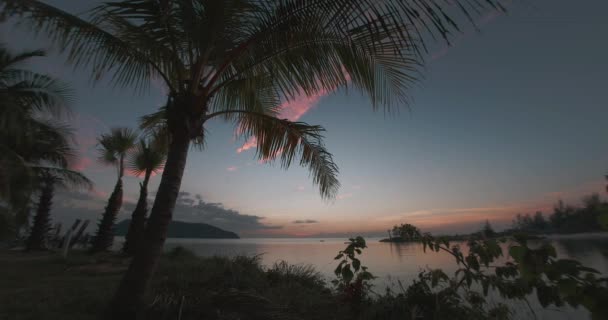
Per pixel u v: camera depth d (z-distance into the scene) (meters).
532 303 3.35
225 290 3.95
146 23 3.92
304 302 3.91
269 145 5.42
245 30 4.09
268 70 4.39
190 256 9.45
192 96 4.03
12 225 9.77
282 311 3.51
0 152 8.48
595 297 1.15
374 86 3.76
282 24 3.53
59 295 4.27
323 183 5.77
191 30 3.99
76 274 6.86
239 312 3.34
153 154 12.50
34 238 13.86
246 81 4.85
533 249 1.40
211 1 3.74
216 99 5.37
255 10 3.62
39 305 3.64
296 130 5.25
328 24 3.20
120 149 13.58
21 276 6.46
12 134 8.79
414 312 2.85
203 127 4.29
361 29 3.07
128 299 3.33
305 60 3.96
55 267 7.84
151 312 3.37
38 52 9.59
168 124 4.08
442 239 2.67
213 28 3.96
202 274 5.18
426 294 3.03
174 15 3.86
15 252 13.02
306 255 16.44
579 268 1.24
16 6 3.01
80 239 19.27
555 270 1.27
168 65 4.41
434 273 2.86
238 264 5.97
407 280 4.83
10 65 9.26
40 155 11.64
